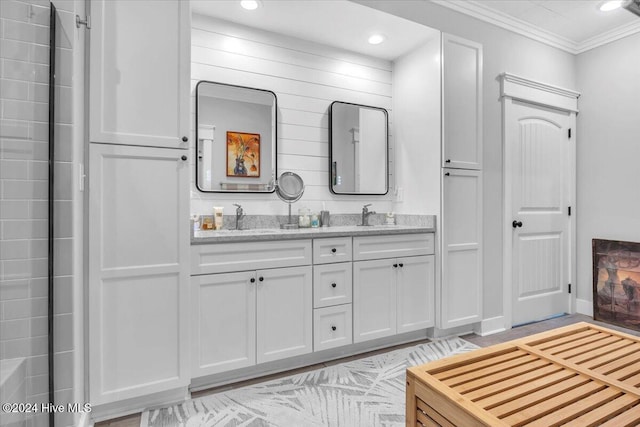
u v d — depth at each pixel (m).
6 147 1.30
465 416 0.97
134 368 1.76
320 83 2.92
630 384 1.11
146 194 1.79
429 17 2.69
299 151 2.82
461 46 2.80
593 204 3.36
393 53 3.08
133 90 1.76
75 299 1.47
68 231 1.44
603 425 0.91
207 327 1.94
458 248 2.77
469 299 2.82
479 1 2.81
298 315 2.20
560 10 2.91
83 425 1.57
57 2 1.42
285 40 2.79
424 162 2.87
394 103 3.21
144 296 1.78
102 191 1.70
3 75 1.28
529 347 1.38
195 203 2.47
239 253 2.02
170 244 1.83
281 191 2.69
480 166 2.87
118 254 1.73
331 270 2.31
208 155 2.50
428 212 2.82
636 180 3.07
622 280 3.13
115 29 1.74
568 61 3.46
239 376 2.13
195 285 1.91
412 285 2.64
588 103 3.41
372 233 2.46
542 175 3.27
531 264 3.21
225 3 2.37
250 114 2.63
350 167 3.01
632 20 3.04
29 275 1.35
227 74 2.58
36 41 1.35
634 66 3.09
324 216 2.84
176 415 1.78
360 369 2.27
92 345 1.67
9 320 1.31
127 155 1.75
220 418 1.76
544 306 3.30
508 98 3.04
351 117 3.03
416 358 2.43
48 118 1.38
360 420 1.74
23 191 1.33
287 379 2.14
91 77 1.69
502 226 3.02
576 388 1.09
